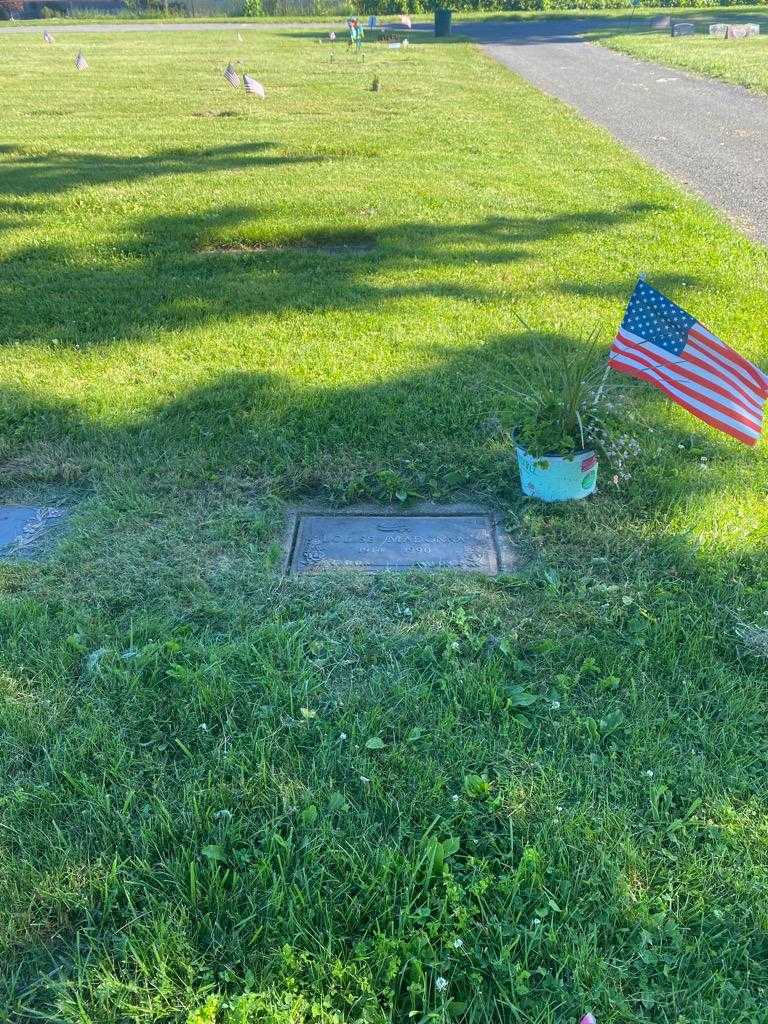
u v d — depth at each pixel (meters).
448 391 4.98
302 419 4.76
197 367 5.40
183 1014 2.10
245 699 2.96
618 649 3.16
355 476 4.24
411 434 4.58
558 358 5.16
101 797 2.59
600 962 2.14
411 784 2.63
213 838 2.48
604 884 2.33
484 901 2.29
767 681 3.01
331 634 3.27
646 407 4.74
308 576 3.61
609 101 15.48
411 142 11.93
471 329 5.84
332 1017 2.05
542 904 2.29
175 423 4.76
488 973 2.15
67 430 4.75
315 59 22.31
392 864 2.37
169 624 3.31
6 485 4.34
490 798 2.58
